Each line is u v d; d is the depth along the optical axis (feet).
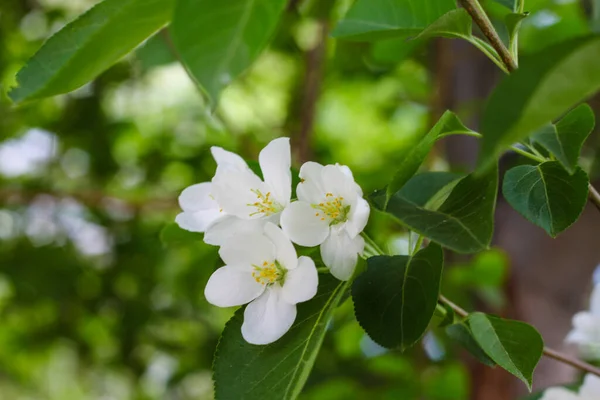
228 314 4.22
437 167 3.48
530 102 1.31
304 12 3.28
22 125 3.97
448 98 3.02
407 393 2.79
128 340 4.00
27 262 3.89
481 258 2.49
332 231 1.59
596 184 2.60
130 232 3.98
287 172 1.62
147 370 4.19
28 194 3.66
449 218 1.50
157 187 4.06
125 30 1.47
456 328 1.77
